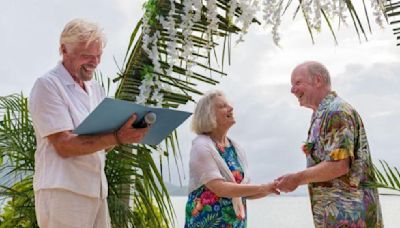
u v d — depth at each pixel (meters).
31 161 3.61
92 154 2.31
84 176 2.27
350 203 2.77
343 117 2.78
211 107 3.24
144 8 2.07
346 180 2.79
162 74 2.10
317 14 1.73
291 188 2.90
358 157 2.80
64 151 2.21
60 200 2.21
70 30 2.32
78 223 2.25
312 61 3.07
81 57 2.32
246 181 3.28
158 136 2.40
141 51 2.66
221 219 3.07
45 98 2.24
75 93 2.38
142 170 3.64
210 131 3.26
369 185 2.84
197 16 1.81
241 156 3.34
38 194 2.26
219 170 3.14
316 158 2.91
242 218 3.16
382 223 2.90
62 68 2.37
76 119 2.32
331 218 2.79
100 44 2.35
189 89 2.76
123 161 3.60
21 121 3.64
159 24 2.03
